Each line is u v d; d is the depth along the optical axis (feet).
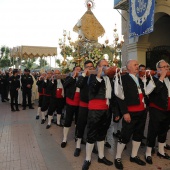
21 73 39.52
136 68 14.19
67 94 17.89
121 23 48.73
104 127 14.43
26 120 28.43
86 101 15.79
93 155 16.01
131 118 13.74
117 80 13.28
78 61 24.56
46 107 26.35
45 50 48.93
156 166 14.07
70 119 17.97
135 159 14.60
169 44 45.62
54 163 14.83
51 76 25.12
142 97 14.02
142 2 35.12
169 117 14.92
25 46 46.70
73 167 14.17
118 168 13.70
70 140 19.66
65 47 25.98
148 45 41.93
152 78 14.51
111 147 17.71
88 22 28.40
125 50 47.21
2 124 26.43
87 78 15.53
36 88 45.09
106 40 25.30
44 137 20.70
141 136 14.55
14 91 35.29
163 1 35.91
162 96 14.26
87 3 29.50
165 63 14.26
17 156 16.12
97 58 24.25
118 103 13.71
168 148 17.15
